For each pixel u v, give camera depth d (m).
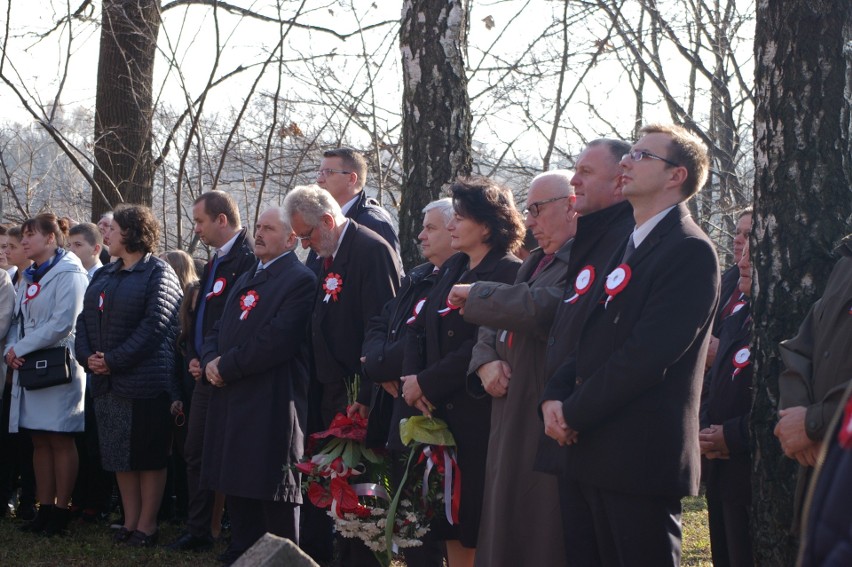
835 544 1.29
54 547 5.76
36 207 13.76
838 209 3.73
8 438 6.65
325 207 4.90
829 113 3.73
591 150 3.54
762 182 3.86
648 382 3.04
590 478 3.13
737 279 4.84
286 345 4.85
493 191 4.11
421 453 3.99
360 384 4.67
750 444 3.82
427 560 4.40
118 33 9.98
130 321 5.70
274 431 4.86
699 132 11.15
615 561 3.17
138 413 5.67
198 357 5.58
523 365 3.66
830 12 3.73
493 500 3.62
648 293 3.14
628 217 3.48
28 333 6.15
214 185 9.10
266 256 5.08
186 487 6.48
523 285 3.63
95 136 10.34
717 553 4.17
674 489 3.08
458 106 5.99
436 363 3.96
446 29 5.96
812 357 3.17
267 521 4.93
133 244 5.76
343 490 4.21
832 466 1.36
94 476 6.44
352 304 4.88
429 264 4.59
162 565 5.40
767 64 3.84
